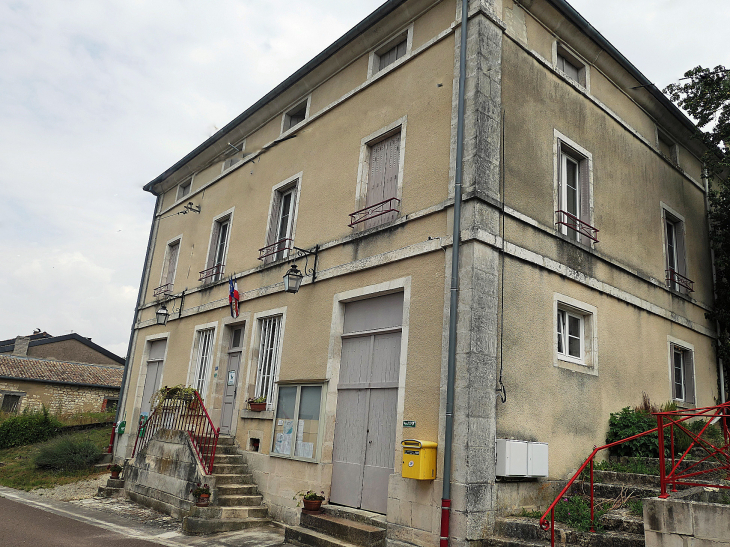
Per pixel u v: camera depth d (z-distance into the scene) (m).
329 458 7.55
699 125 10.22
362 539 6.12
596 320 7.88
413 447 5.92
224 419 10.06
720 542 4.08
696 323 10.24
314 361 8.23
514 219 6.91
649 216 9.69
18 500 9.45
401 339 6.95
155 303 13.53
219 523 7.38
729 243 11.03
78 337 31.97
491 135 6.87
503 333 6.42
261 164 11.18
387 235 7.54
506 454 5.91
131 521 7.91
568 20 8.32
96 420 20.23
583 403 7.34
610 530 5.33
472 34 7.19
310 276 8.77
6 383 23.91
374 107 8.59
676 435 7.45
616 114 9.41
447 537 5.53
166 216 14.69
